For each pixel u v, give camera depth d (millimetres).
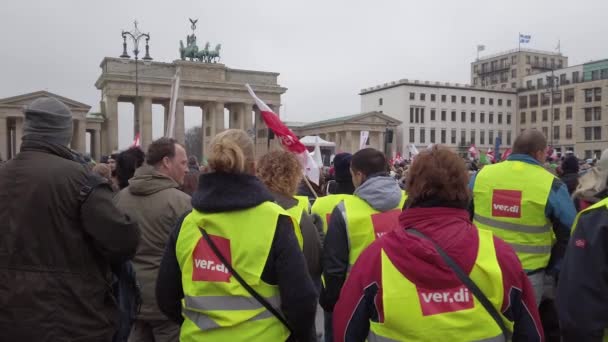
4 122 61906
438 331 2484
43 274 3303
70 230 3406
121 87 70375
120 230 3465
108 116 70000
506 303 2582
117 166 6895
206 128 81250
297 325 3115
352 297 2730
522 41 116438
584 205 4957
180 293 3434
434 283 2512
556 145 97250
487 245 2629
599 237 3113
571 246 3271
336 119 88312
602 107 89438
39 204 3334
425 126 97125
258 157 5012
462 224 2650
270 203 3207
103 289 3598
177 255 3328
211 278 3107
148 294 4785
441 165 2668
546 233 5051
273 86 79562
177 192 4988
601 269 3092
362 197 4758
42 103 3572
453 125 99688
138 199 4922
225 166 3150
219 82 75625
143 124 71312
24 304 3252
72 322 3369
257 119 82250
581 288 3123
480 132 102312
